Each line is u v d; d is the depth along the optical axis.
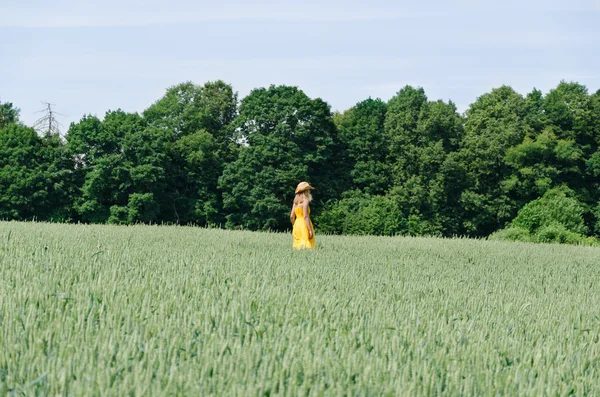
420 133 62.31
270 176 56.94
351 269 11.17
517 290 10.45
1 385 3.65
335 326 5.73
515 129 64.25
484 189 61.44
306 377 4.09
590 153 65.75
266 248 14.55
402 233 56.78
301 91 60.59
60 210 56.81
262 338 5.13
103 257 9.86
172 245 14.06
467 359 4.97
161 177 57.06
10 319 4.95
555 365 5.25
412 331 5.74
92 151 56.88
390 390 3.94
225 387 3.84
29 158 57.00
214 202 59.81
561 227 35.00
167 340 4.72
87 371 3.93
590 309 8.58
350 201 59.03
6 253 9.53
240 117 61.22
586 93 67.75
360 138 62.31
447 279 11.02
